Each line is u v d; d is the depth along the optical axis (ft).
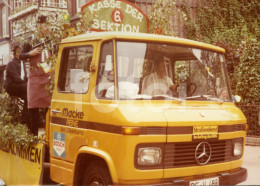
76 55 17.65
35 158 19.08
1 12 73.77
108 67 15.79
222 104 17.90
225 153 16.57
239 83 38.14
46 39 21.35
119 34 15.89
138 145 14.21
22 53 21.84
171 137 14.70
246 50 38.11
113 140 14.53
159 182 14.66
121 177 14.21
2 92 25.71
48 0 51.70
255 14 57.88
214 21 58.80
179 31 58.13
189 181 14.94
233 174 16.51
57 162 18.01
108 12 21.50
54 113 18.35
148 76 16.19
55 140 18.15
